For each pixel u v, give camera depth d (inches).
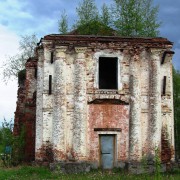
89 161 989.2
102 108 1008.2
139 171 951.0
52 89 1010.1
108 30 1360.7
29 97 1135.6
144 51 1024.2
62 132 979.3
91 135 997.2
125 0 1471.5
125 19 1467.8
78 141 975.0
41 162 991.0
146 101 1016.9
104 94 1010.1
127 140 1007.6
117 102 1015.0
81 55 1000.2
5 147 1123.3
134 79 1008.9
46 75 1012.5
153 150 984.9
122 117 1013.2
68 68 1007.6
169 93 1039.6
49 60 1017.5
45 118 1003.9
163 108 1033.5
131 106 1004.6
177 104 1535.4
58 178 831.7
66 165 938.7
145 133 1007.6
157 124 999.0
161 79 1035.3
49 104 1008.2
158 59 1019.3
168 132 1027.9
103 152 1006.4
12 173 903.1
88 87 1007.0
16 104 1199.6
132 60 1015.6
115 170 974.4
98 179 803.4
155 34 1470.2
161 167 977.5
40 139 1009.5
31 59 1154.0
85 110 994.1
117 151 1001.5
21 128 1140.5
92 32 1346.0
